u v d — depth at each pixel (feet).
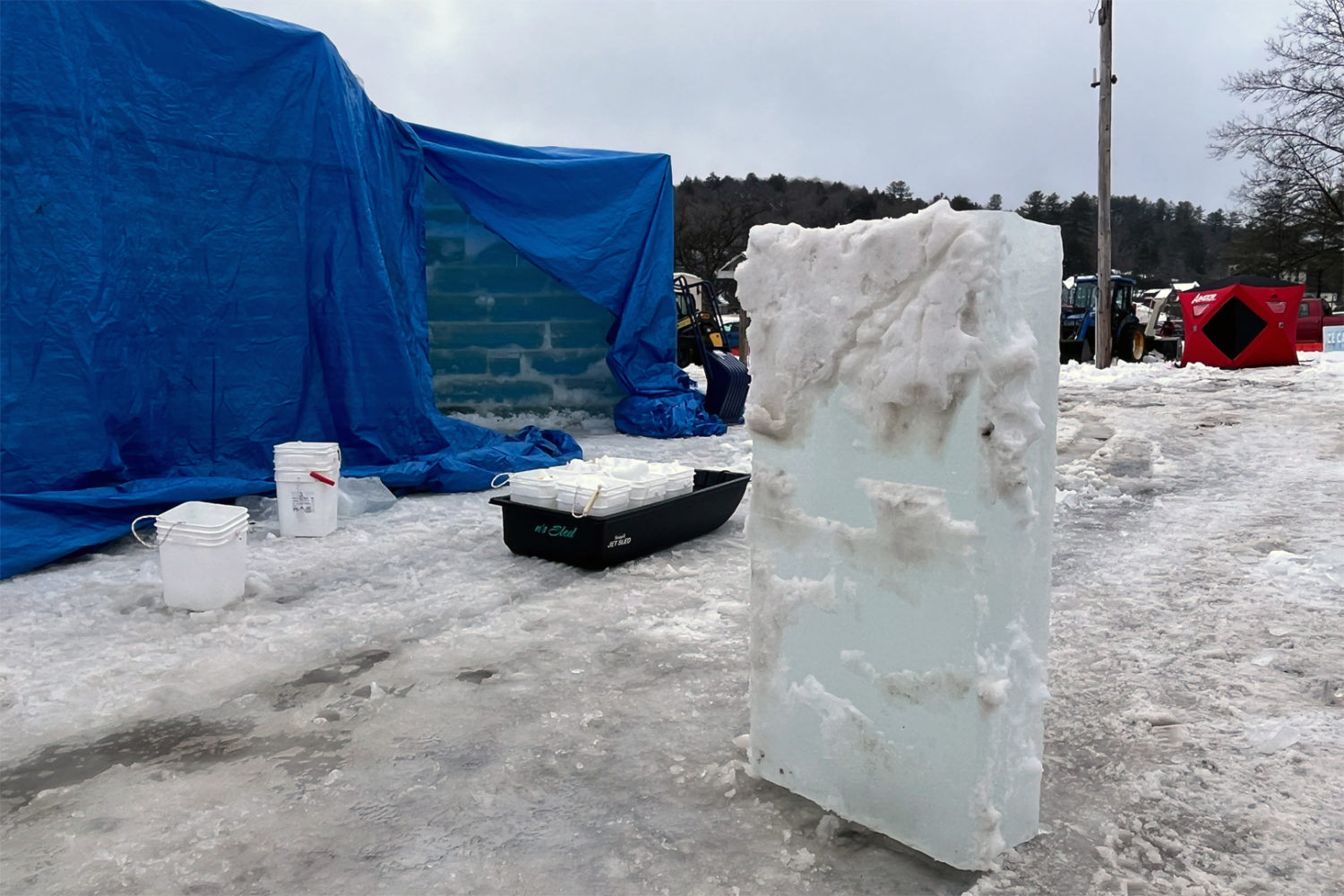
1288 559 15.26
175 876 7.20
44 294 16.70
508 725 9.86
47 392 16.80
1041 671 7.42
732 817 7.88
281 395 21.44
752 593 8.32
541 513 16.14
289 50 21.04
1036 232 6.97
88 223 17.24
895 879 6.96
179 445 19.79
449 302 34.17
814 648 7.88
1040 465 7.15
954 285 6.52
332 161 21.85
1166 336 77.10
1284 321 51.11
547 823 7.88
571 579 15.52
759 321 7.91
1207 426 31.81
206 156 19.74
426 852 7.46
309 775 8.82
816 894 6.80
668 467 18.17
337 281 22.09
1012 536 6.93
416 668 11.59
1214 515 19.15
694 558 16.75
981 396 6.53
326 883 7.08
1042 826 7.64
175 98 19.11
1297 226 114.21
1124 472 24.20
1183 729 9.33
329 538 18.43
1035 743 7.45
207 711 10.38
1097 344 60.13
